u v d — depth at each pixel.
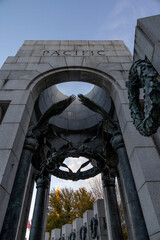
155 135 5.76
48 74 8.32
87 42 11.20
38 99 10.87
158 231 3.81
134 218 5.45
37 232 9.98
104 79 8.38
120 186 11.55
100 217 14.57
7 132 5.75
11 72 8.24
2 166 4.81
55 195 39.28
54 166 11.54
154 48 4.08
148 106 2.84
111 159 10.36
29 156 6.90
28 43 10.83
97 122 13.58
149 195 4.30
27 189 11.23
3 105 6.94
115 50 10.31
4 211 4.59
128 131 6.08
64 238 24.73
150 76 2.81
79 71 8.59
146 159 5.11
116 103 7.75
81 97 8.09
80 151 11.23
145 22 4.51
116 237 9.88
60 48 10.41
